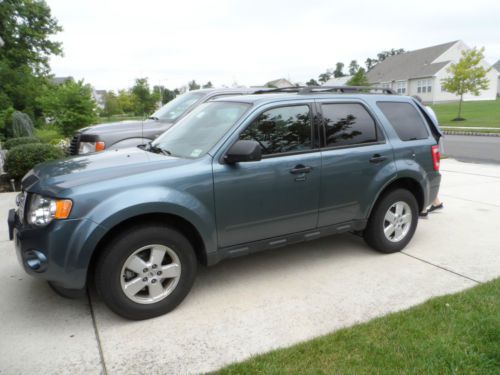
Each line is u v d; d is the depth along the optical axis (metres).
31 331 3.19
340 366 2.66
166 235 3.29
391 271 4.22
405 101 4.86
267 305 3.55
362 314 3.38
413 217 4.77
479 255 4.61
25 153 8.13
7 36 25.84
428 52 51.75
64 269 2.99
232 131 3.62
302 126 3.97
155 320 3.33
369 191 4.34
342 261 4.50
